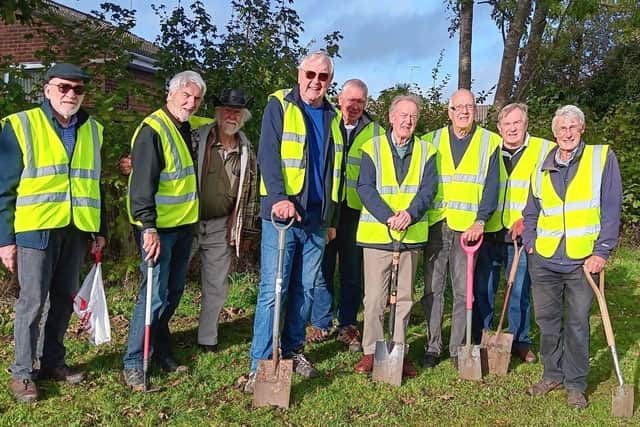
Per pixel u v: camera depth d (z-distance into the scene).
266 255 4.08
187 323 5.50
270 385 3.88
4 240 3.66
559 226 4.02
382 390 4.23
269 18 7.14
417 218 4.27
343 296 5.19
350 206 5.03
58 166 3.75
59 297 4.03
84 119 3.96
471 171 4.59
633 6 11.25
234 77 6.75
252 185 4.79
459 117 4.55
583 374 4.06
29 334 3.73
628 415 3.92
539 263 4.13
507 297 4.70
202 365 4.54
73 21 6.80
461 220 4.57
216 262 4.77
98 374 4.24
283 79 6.78
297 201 4.04
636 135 10.07
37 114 3.74
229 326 5.53
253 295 6.27
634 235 10.14
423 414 3.91
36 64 12.19
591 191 3.92
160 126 3.99
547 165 4.09
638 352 5.20
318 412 3.85
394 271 4.31
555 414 3.95
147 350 3.97
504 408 4.03
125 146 5.77
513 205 4.81
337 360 4.78
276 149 4.00
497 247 4.94
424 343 5.28
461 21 9.94
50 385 4.02
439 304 4.72
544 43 12.49
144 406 3.82
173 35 6.99
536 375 4.59
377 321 4.48
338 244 5.16
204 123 4.68
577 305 4.01
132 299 5.95
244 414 3.77
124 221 6.01
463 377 4.46
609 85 15.73
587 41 16.77
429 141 4.82
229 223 4.77
